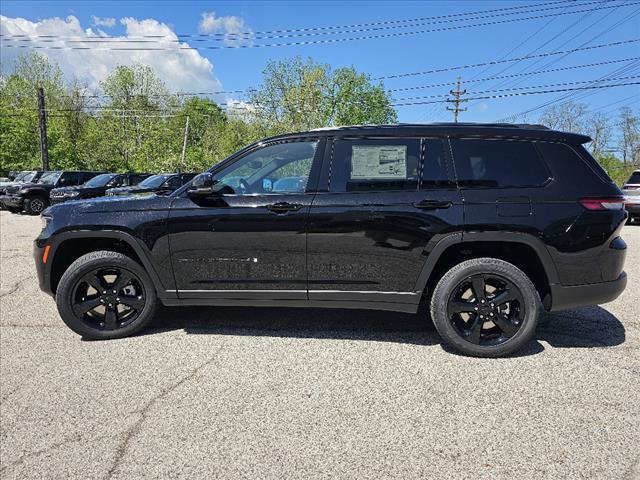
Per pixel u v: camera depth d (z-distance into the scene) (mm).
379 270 3477
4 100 40312
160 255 3662
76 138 43844
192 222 3594
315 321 4242
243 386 2986
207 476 2127
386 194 3441
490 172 3414
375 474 2133
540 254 3297
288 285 3590
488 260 3385
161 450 2324
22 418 2619
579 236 3283
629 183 13555
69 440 2412
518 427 2506
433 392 2900
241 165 3691
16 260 7426
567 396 2836
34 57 42500
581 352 3512
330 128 3639
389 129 3572
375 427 2516
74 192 14953
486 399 2811
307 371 3203
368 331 3988
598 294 3361
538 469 2162
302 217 3480
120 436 2443
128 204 3711
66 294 3709
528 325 3359
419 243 3385
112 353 3521
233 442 2383
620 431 2463
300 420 2588
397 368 3248
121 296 3807
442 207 3350
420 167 3467
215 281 3660
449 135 3506
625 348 3584
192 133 55250
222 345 3676
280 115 44594
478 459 2238
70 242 3877
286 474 2137
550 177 3375
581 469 2160
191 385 3000
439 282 3439
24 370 3230
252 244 3555
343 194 3490
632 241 9508
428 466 2188
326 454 2283
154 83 45281
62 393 2900
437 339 3809
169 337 3848
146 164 41812
